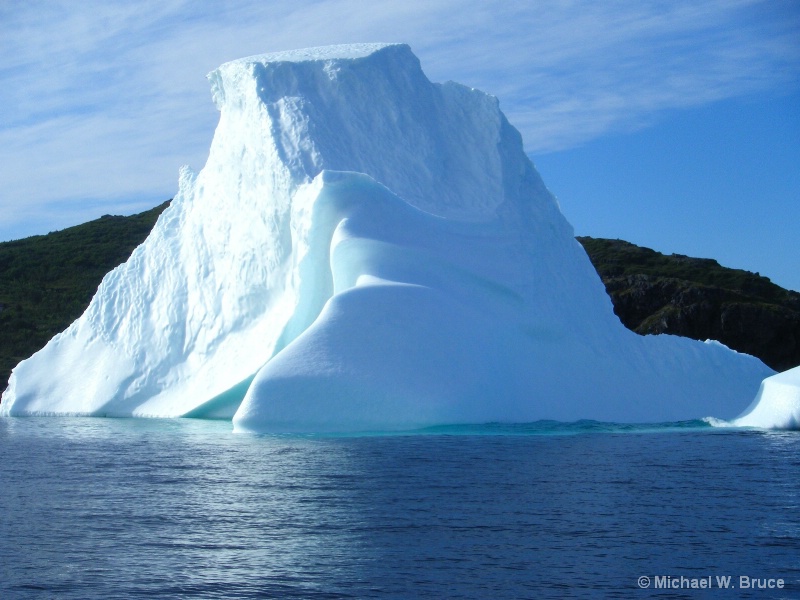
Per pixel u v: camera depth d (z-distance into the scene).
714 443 20.45
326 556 10.86
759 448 19.53
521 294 26.83
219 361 28.73
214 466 16.97
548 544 11.33
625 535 11.75
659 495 14.09
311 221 26.59
